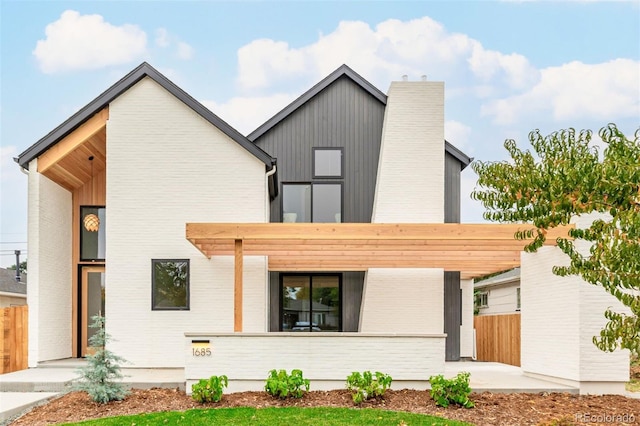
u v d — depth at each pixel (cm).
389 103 1473
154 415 835
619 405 930
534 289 1223
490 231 1002
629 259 510
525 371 1241
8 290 2286
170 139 1273
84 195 1477
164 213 1259
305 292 1522
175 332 1230
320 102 1566
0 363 1194
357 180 1544
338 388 1029
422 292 1424
